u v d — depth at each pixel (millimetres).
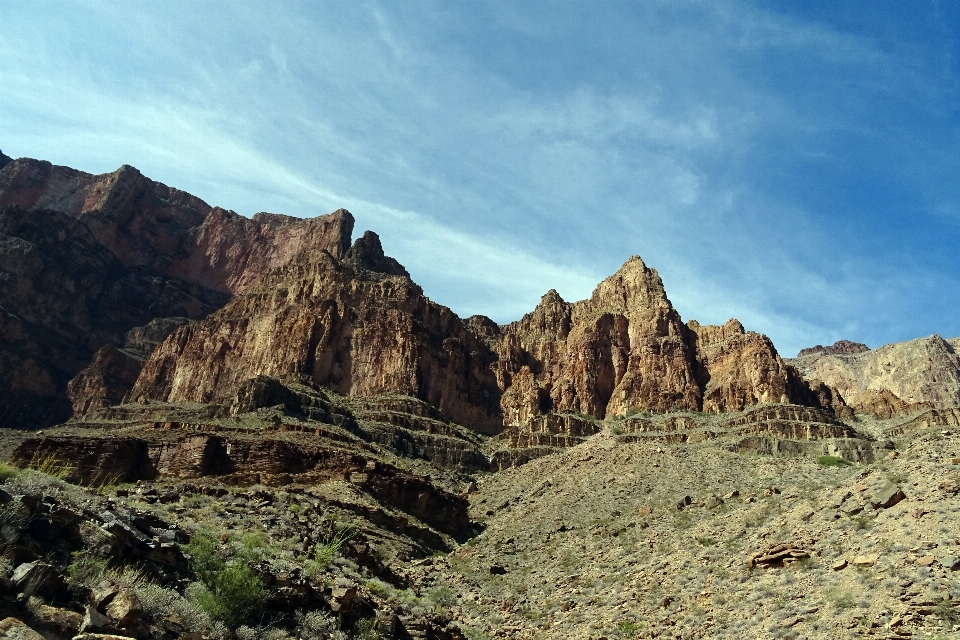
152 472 94625
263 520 45438
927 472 44438
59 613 18297
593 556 64875
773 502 58688
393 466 102688
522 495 120562
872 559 35938
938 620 29156
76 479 89312
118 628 19125
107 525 24281
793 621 33781
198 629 22094
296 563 34469
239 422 125438
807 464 108312
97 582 20828
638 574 52031
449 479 142125
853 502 45531
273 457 95062
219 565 27078
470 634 42531
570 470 131625
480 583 63625
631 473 113438
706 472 105750
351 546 47969
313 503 72938
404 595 40844
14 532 20828
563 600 51781
